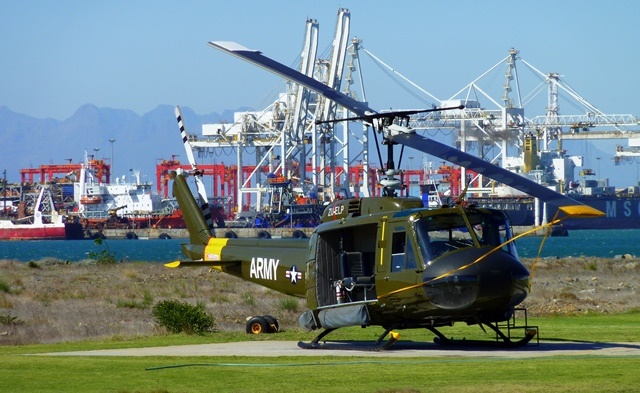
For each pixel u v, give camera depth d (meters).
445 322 73.38
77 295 152.62
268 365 64.81
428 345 79.44
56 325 107.75
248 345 82.56
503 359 66.38
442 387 53.41
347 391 52.94
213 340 87.81
